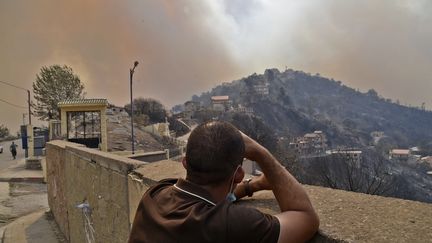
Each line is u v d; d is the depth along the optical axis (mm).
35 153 30203
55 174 10953
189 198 1645
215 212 1543
